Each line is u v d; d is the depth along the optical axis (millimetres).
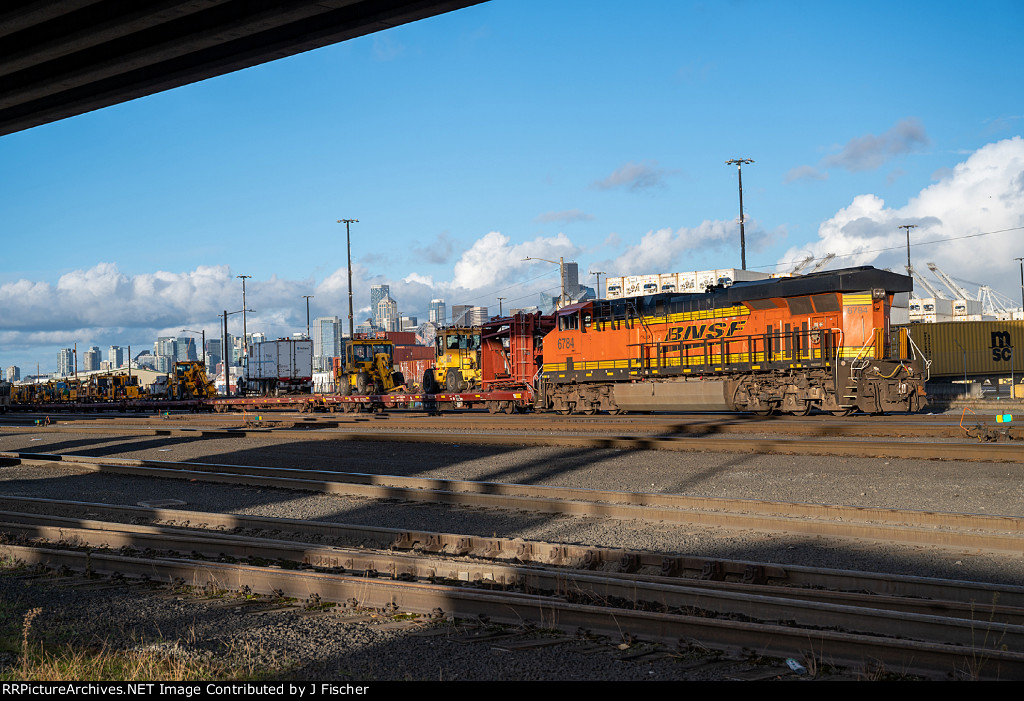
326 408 47438
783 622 7070
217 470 19734
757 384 27469
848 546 10008
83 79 15711
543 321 35844
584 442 21406
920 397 25844
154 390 74438
